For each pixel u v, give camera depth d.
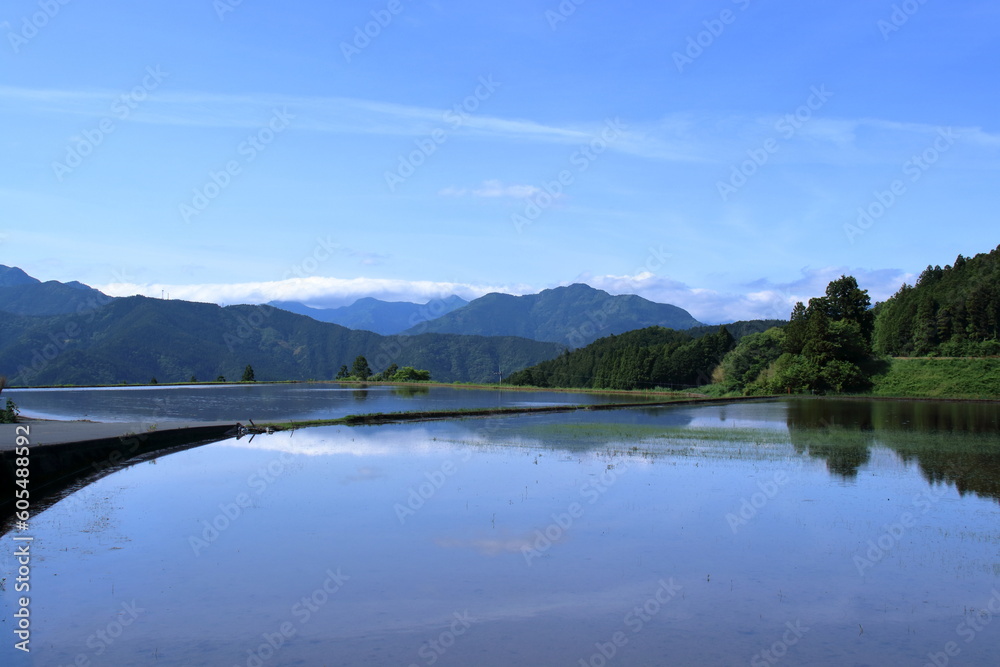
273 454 34.28
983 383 85.75
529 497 24.14
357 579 15.98
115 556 17.59
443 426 48.66
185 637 12.85
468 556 17.72
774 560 17.55
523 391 111.25
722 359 119.25
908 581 16.14
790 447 36.88
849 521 21.20
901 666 11.98
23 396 85.25
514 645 12.64
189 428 40.28
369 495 24.42
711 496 24.45
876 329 129.12
